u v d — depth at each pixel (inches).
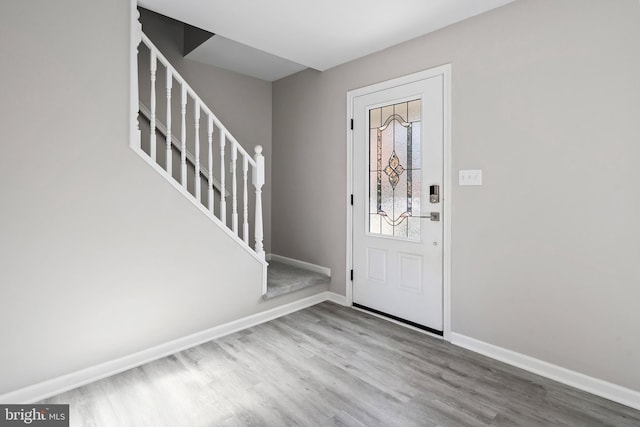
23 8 67.2
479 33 89.0
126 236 82.1
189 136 134.0
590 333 73.9
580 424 63.6
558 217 77.6
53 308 72.7
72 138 73.8
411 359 87.7
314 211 140.4
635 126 67.7
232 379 78.1
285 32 99.7
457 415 65.9
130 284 83.2
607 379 71.9
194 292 94.9
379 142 115.0
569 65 75.1
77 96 74.0
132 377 78.9
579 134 74.2
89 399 70.6
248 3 84.9
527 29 80.8
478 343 91.9
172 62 129.8
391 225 112.5
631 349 69.1
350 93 122.9
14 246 68.0
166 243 89.0
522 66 81.8
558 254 77.9
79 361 76.2
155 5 85.8
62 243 73.4
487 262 89.5
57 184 72.4
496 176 87.0
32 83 68.7
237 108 149.1
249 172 154.9
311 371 81.7
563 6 75.5
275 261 160.6
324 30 98.6
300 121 145.9
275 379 78.2
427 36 100.3
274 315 115.8
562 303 77.6
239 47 122.6
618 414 66.6
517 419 64.9
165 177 88.0
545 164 79.0
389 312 114.3
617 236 70.2
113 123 79.0
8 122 66.5
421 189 103.4
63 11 71.6
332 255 133.1
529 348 82.7
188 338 94.0
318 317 116.3
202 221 95.9
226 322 102.5
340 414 66.1
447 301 97.9
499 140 86.2
